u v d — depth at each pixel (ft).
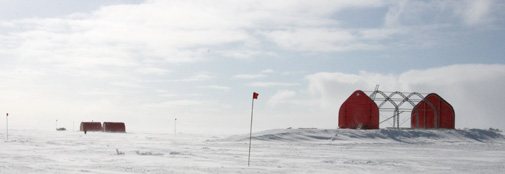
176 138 209.26
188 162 83.10
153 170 68.80
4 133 247.50
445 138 202.28
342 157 102.83
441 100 236.02
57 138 185.16
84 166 73.10
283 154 108.68
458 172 75.00
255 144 151.64
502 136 227.81
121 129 316.19
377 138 185.37
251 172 68.64
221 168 73.20
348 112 224.53
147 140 180.86
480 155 118.21
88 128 324.39
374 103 216.13
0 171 63.57
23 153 99.35
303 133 181.27
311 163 85.51
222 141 168.86
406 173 72.28
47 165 73.46
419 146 162.40
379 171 74.49
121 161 83.15
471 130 226.58
